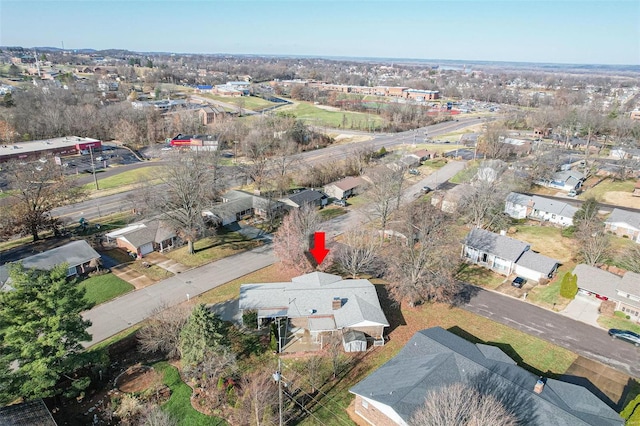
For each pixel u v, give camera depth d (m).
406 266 47.00
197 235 60.56
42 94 162.50
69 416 32.09
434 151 122.69
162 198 62.50
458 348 35.53
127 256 58.97
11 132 122.06
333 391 35.12
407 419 27.88
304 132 131.62
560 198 86.19
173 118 145.12
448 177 98.94
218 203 75.38
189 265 56.78
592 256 54.81
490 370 32.47
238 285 51.59
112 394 34.31
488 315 46.19
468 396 27.38
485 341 41.66
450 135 149.12
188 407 33.09
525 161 100.81
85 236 64.56
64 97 166.00
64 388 33.94
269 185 89.75
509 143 118.25
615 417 29.58
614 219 68.12
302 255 52.56
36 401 30.45
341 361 38.59
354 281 47.19
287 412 32.59
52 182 76.19
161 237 60.69
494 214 68.75
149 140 131.00
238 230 69.00
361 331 40.75
